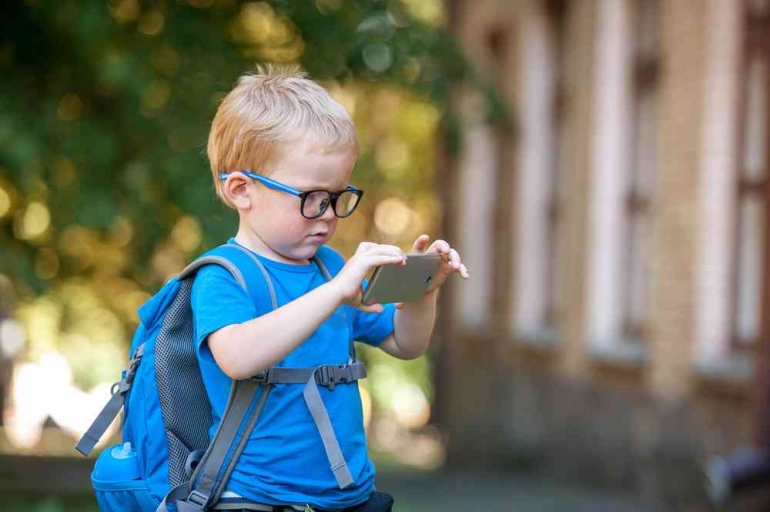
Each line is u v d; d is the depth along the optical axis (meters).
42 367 44.53
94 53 14.95
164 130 15.62
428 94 19.50
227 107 5.02
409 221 42.44
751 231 14.56
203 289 4.79
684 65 15.82
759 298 13.84
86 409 42.81
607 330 19.06
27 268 15.48
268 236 4.91
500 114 21.50
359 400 5.04
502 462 24.39
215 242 14.73
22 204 16.17
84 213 14.66
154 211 15.60
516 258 23.62
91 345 38.53
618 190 18.98
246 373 4.58
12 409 36.47
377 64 18.80
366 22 18.48
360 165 28.97
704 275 15.13
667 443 15.97
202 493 4.74
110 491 5.04
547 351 21.47
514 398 23.64
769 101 13.56
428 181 40.31
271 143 4.82
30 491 16.50
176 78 16.31
